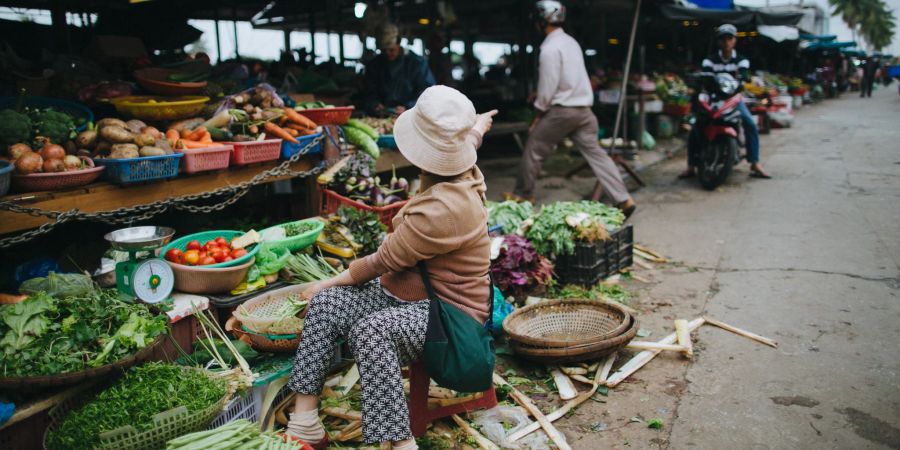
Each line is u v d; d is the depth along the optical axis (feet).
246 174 13.25
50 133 10.66
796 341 11.84
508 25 45.03
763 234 18.51
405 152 8.12
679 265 16.47
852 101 74.49
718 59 24.97
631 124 36.83
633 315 11.49
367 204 13.96
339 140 15.51
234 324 9.85
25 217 9.86
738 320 12.91
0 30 22.39
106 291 9.49
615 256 15.64
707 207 22.15
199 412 7.64
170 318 9.72
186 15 33.76
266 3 35.24
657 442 9.02
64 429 7.41
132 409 7.55
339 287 8.57
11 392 7.82
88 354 8.15
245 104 13.71
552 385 10.71
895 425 9.11
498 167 30.96
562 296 14.37
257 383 8.78
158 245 9.64
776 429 9.14
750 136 26.32
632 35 25.05
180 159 11.75
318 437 8.42
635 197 24.30
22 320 8.11
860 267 15.40
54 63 15.67
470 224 8.04
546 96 20.03
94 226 13.41
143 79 14.12
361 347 7.78
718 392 10.23
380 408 7.70
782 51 73.10
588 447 9.00
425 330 8.00
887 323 12.35
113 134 10.94
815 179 25.66
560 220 14.76
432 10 32.99
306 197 15.25
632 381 10.75
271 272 11.37
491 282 8.84
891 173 26.11
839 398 9.86
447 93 8.01
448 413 9.06
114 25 28.86
